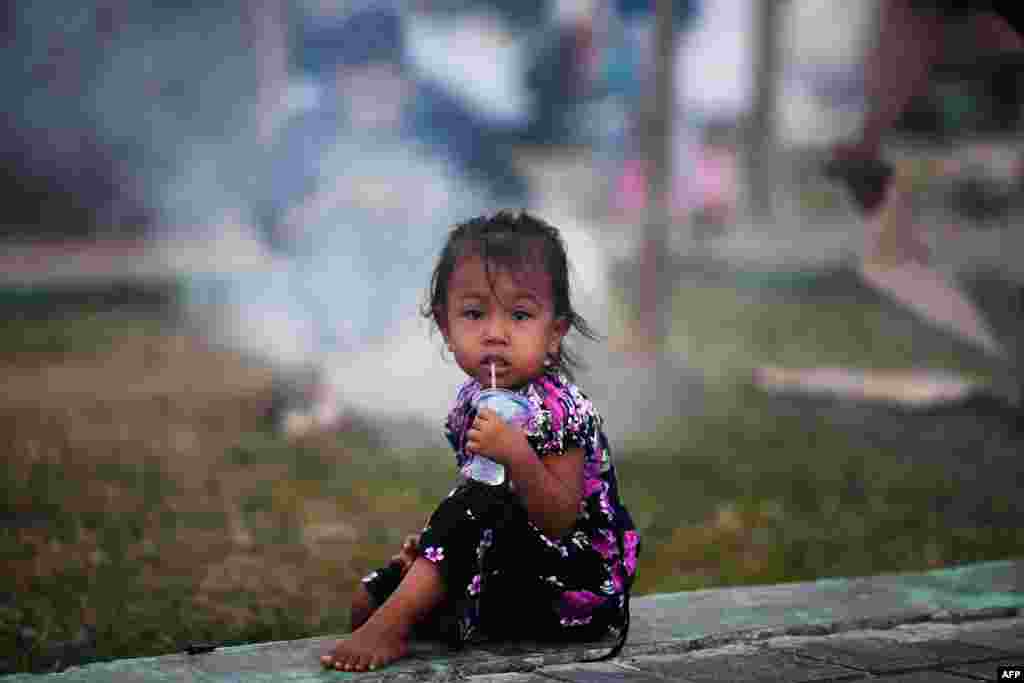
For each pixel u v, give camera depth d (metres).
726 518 10.53
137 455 12.38
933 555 9.63
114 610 7.84
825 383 16.03
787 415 14.81
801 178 39.44
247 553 9.32
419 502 11.02
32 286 23.86
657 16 16.92
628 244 28.47
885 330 21.25
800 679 5.70
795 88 40.88
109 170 30.42
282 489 11.27
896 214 14.02
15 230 29.98
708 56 39.31
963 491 11.61
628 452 12.93
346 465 12.18
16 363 17.62
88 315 22.39
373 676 5.63
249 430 13.69
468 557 5.94
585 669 5.86
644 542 9.97
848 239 31.12
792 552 9.66
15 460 11.94
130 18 28.25
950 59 14.25
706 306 24.28
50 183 30.31
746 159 35.12
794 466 12.45
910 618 6.72
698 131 36.84
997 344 14.96
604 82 41.72
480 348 6.05
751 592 7.16
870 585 7.34
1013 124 35.50
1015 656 6.08
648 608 6.82
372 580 6.33
